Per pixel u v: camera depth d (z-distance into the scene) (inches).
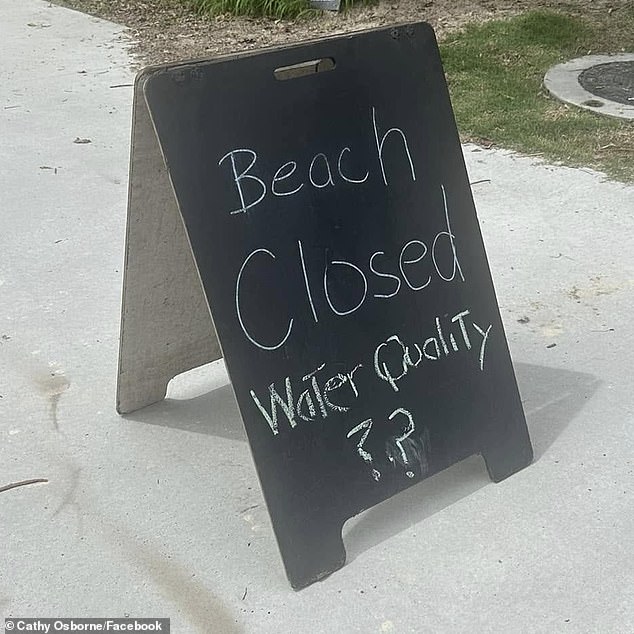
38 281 161.3
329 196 98.3
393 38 102.3
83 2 374.9
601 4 321.4
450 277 107.7
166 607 93.8
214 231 90.6
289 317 95.3
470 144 215.5
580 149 209.5
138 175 103.0
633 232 172.4
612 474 111.3
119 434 120.6
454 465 111.5
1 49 313.0
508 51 277.1
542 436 118.3
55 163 216.5
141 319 115.4
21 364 136.3
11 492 110.3
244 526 104.5
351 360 99.6
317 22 328.5
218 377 134.6
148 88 86.3
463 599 94.0
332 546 97.0
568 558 98.9
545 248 167.6
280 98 94.3
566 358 134.9
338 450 97.9
